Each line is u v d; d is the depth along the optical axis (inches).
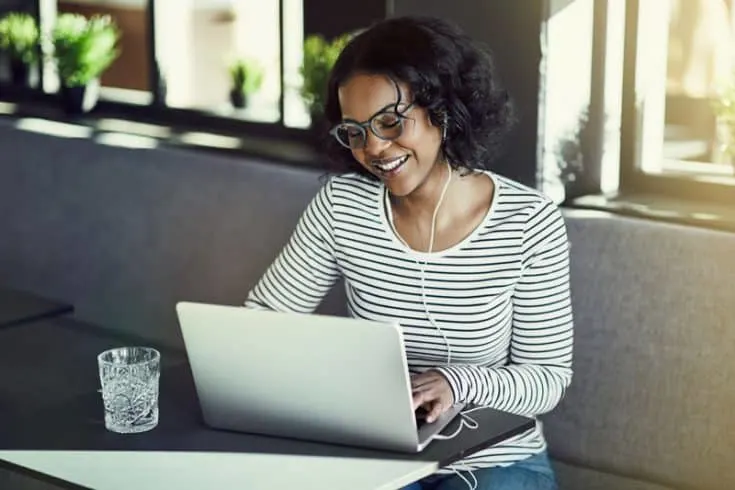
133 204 145.9
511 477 99.0
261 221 134.0
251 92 154.6
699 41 123.3
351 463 83.5
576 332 114.0
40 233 156.1
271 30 151.0
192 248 140.6
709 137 123.9
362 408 84.8
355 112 94.6
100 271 150.3
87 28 166.7
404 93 94.0
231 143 149.7
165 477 81.7
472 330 99.4
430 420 88.4
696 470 108.3
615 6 124.3
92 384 133.0
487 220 99.1
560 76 122.9
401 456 84.6
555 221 99.6
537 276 99.1
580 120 125.1
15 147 157.8
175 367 103.1
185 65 159.9
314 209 104.4
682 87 124.7
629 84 125.6
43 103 175.2
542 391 97.0
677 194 125.2
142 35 163.9
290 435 88.0
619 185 128.6
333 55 142.8
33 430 90.0
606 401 112.7
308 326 84.0
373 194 102.0
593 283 113.1
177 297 142.7
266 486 80.0
